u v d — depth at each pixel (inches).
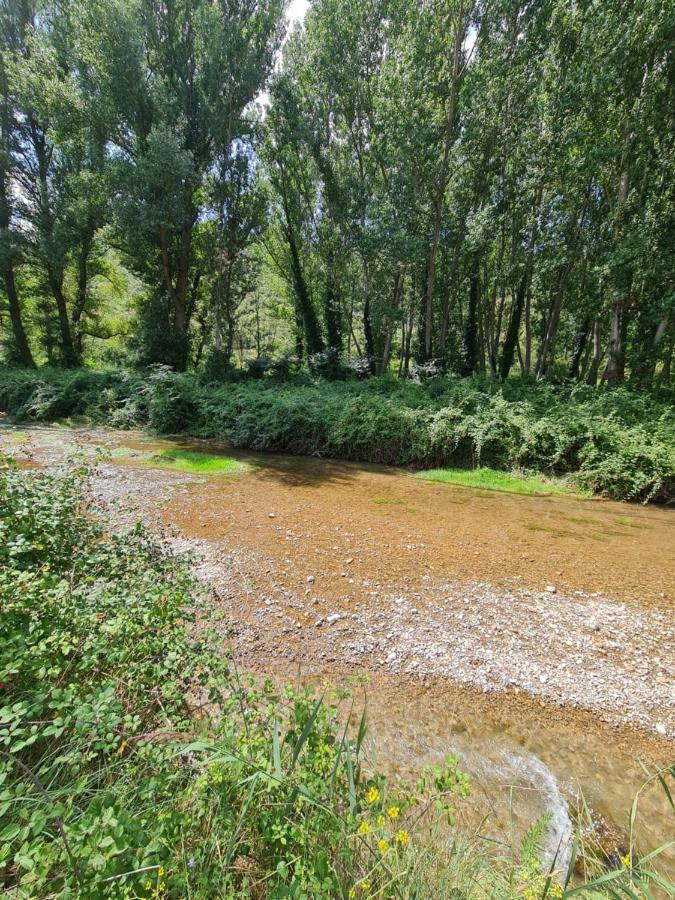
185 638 109.9
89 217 732.7
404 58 576.7
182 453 462.0
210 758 62.0
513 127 593.6
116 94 645.9
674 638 165.9
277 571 207.9
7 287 886.4
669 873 87.3
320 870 51.4
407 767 110.7
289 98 719.1
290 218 829.2
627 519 301.9
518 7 524.4
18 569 105.0
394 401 498.3
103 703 66.2
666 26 408.8
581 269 607.5
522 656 153.7
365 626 167.5
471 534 267.6
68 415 657.0
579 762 114.4
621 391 464.1
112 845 48.8
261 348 1253.7
